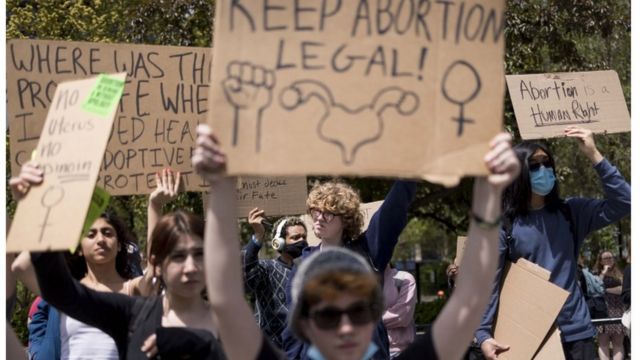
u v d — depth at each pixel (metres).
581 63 15.92
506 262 5.49
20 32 13.77
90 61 5.36
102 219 4.88
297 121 2.93
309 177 12.88
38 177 3.35
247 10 2.96
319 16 3.00
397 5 3.04
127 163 5.39
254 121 2.91
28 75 5.17
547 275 5.18
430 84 3.01
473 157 2.97
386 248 4.81
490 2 3.05
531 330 5.19
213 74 2.91
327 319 2.93
